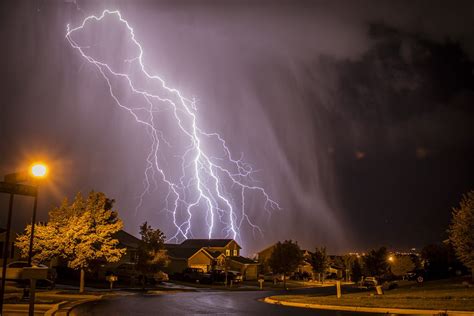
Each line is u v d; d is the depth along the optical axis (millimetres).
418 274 57062
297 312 20078
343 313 19281
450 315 17203
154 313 19406
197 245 79125
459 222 30453
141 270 42625
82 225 30688
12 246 39125
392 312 19391
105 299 27766
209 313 19688
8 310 18625
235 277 63000
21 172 12766
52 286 32656
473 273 32562
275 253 61375
